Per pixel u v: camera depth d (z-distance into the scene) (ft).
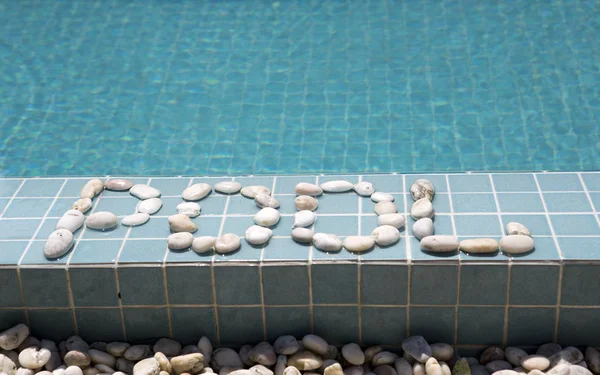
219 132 12.81
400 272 9.71
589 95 13.07
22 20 15.17
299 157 12.33
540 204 10.23
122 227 10.20
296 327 10.01
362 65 13.84
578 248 9.69
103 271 9.82
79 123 13.07
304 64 13.94
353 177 10.80
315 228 10.11
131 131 12.90
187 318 10.01
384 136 12.59
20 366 9.92
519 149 12.29
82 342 10.07
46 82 13.84
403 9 14.93
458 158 12.20
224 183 10.69
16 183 10.87
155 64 14.11
